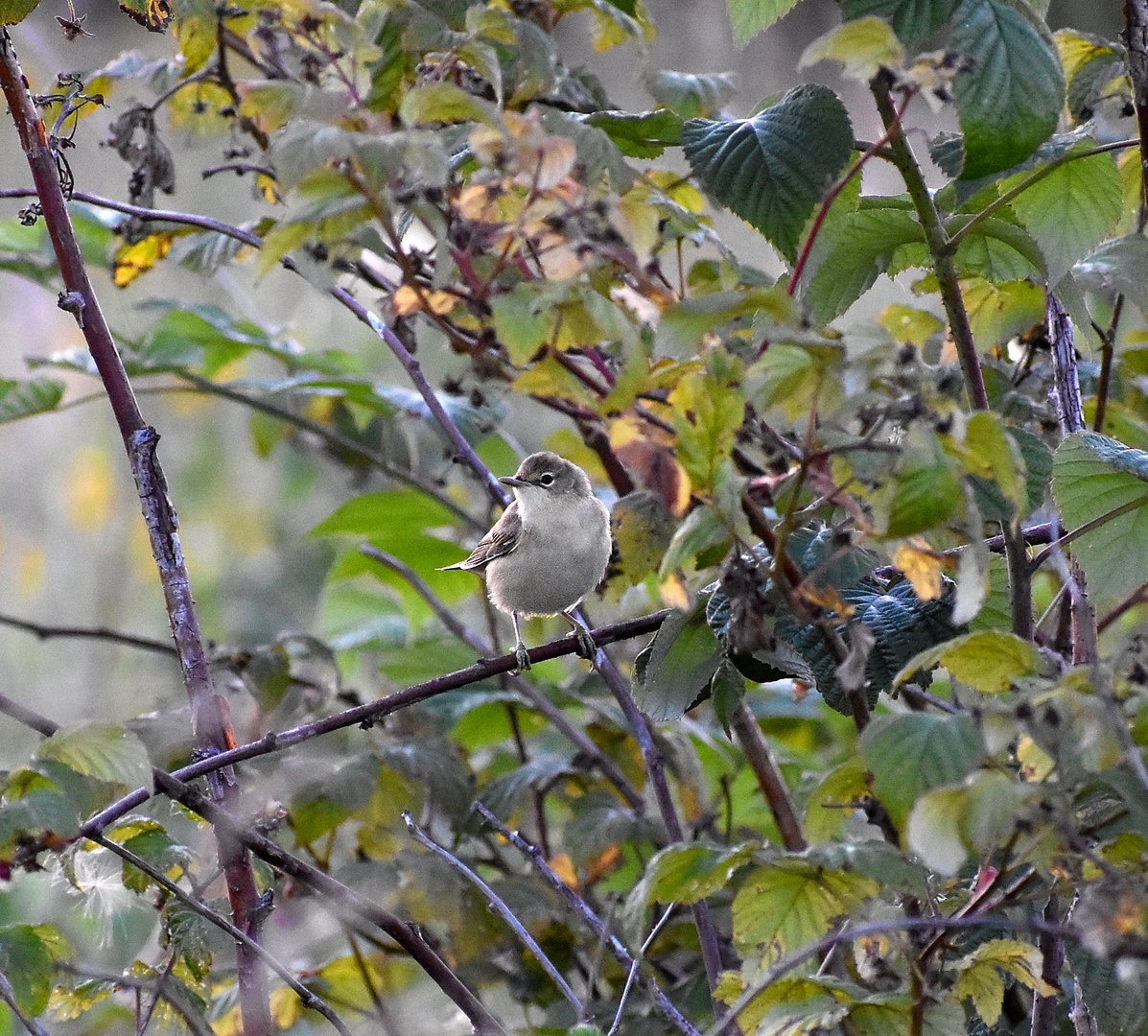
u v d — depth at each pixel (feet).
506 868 30.71
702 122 19.62
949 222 21.52
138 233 27.30
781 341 14.29
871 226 21.58
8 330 61.57
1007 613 22.27
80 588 60.64
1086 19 49.90
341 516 35.68
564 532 30.99
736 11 21.62
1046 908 18.24
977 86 16.62
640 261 16.66
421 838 20.75
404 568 32.76
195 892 20.77
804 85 19.47
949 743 14.06
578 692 33.24
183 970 20.84
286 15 16.92
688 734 31.58
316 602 58.65
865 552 19.38
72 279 20.70
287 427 38.65
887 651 18.65
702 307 14.73
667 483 15.48
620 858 31.50
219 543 61.21
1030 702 13.64
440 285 16.02
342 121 15.56
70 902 33.12
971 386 18.84
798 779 33.24
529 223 15.16
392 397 32.99
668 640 20.66
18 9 20.35
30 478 62.44
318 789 26.99
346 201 14.62
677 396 15.57
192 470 62.75
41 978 19.47
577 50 54.08
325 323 57.82
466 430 32.68
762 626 15.42
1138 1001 17.19
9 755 52.16
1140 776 12.94
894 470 14.43
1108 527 19.81
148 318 57.62
